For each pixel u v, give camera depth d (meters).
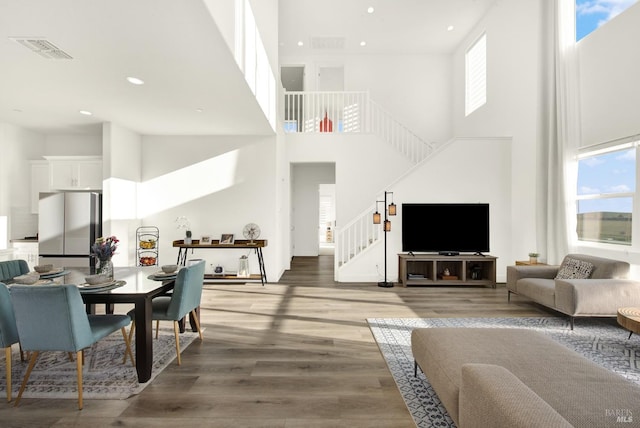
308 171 10.20
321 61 8.80
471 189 6.29
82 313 2.34
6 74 3.58
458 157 6.29
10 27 2.63
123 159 5.83
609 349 3.18
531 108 5.64
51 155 6.24
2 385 2.56
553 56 5.01
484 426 1.29
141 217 6.38
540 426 1.02
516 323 3.97
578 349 3.18
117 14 2.46
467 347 2.12
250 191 6.41
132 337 3.56
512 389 1.26
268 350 3.21
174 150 6.39
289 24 7.46
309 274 7.13
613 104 4.13
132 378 2.67
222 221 6.41
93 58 3.20
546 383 1.67
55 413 2.21
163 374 2.73
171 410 2.23
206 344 3.36
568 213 4.72
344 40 8.09
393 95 8.74
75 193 5.37
